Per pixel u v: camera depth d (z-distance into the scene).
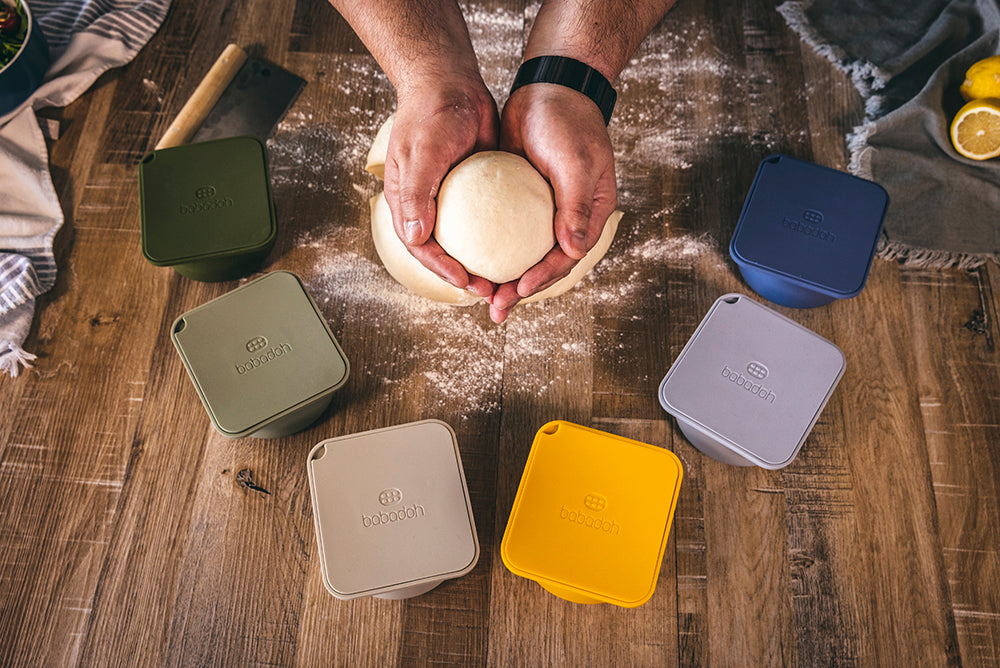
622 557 0.89
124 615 0.99
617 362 1.12
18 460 1.06
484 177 0.87
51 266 1.16
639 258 1.18
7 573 1.01
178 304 1.15
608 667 0.98
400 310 1.15
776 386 0.98
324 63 1.31
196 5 1.35
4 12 1.20
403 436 0.95
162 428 1.08
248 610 0.99
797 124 1.27
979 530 1.04
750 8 1.35
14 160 1.19
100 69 1.28
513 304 0.93
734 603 1.00
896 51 1.30
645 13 0.95
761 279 1.10
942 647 0.99
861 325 1.15
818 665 0.98
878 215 1.08
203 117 1.24
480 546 1.03
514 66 1.30
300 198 1.22
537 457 0.94
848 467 1.07
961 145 1.18
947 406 1.11
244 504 1.04
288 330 0.99
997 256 1.16
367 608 1.00
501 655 0.98
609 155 0.92
